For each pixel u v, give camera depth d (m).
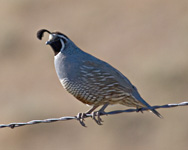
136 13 41.38
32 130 28.19
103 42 38.66
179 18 38.66
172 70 30.92
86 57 15.48
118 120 26.62
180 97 29.03
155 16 40.03
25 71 36.88
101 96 15.40
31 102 31.12
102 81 15.29
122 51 36.53
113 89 15.40
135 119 26.52
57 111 29.64
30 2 46.94
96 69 15.27
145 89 30.27
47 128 28.08
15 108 30.66
